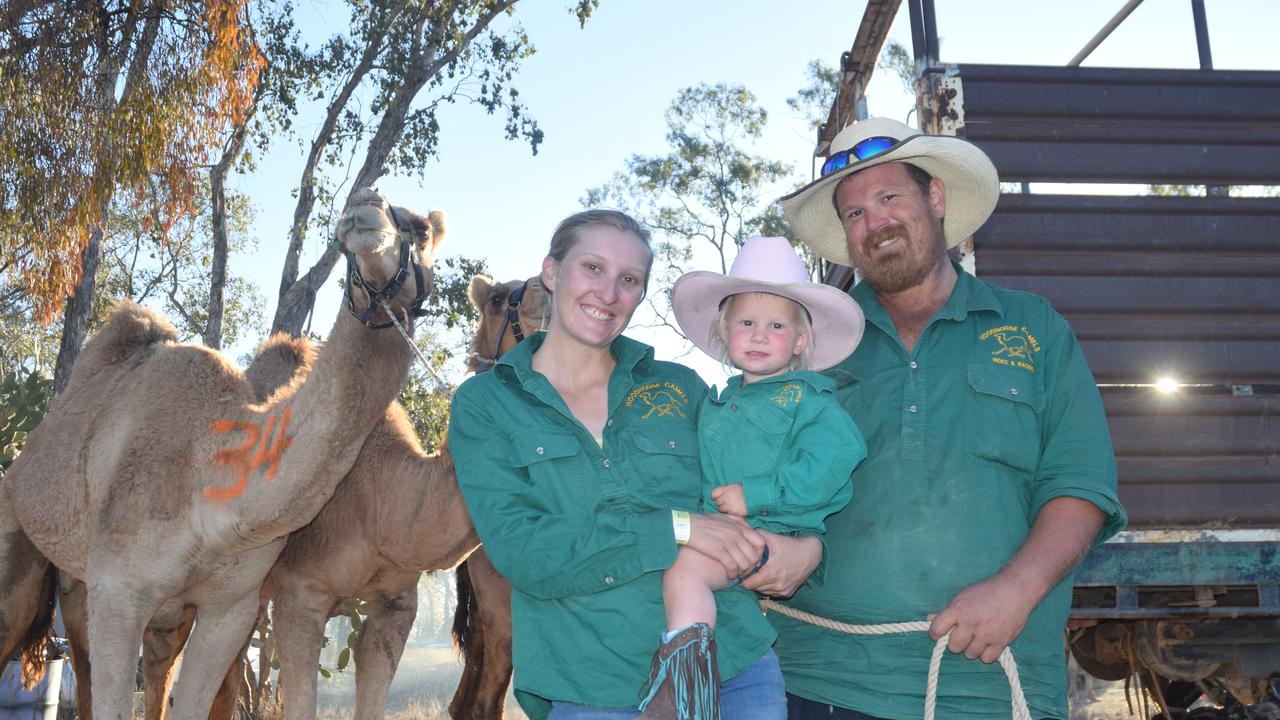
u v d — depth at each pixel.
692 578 2.97
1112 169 5.68
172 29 15.40
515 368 3.24
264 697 10.24
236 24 15.40
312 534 5.84
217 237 24.36
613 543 2.95
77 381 6.16
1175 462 5.32
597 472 3.12
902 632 3.32
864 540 3.42
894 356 3.58
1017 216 5.54
